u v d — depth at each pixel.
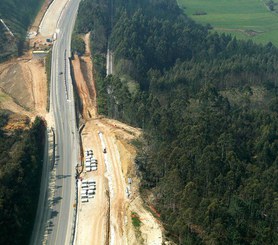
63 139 172.38
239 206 118.94
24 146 150.00
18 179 134.75
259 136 163.00
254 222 118.25
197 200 121.94
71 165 158.88
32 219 134.38
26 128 171.00
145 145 162.00
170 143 152.25
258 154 153.00
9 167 136.00
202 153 140.25
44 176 153.88
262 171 141.00
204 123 156.75
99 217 135.25
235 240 110.81
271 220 118.94
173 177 132.12
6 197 125.50
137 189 143.00
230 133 156.38
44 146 168.88
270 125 165.38
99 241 127.06
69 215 137.38
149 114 175.88
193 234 114.56
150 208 134.12
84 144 168.62
